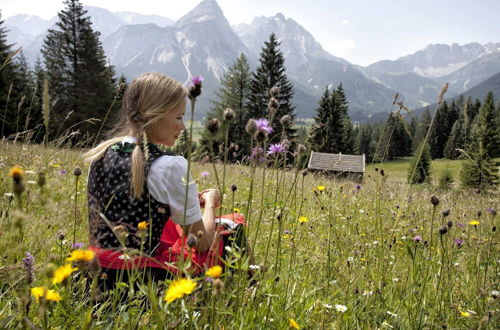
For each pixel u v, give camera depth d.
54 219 2.35
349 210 4.78
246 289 1.95
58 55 34.66
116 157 2.07
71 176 4.37
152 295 1.52
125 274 1.94
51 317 1.59
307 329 1.96
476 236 3.63
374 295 2.30
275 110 1.90
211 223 2.19
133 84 2.17
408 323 2.07
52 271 1.14
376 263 2.94
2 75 24.39
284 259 2.80
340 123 49.19
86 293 1.88
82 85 33.44
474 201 5.03
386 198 5.21
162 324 1.48
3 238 1.78
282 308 1.90
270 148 2.20
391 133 3.33
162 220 2.03
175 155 2.10
